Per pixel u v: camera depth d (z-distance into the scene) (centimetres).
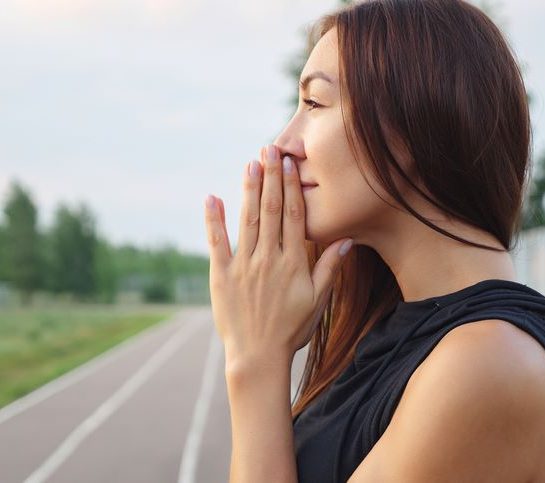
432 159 100
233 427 110
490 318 89
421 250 106
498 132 102
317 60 111
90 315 5856
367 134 102
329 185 107
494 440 82
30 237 7588
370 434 99
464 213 102
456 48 102
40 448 983
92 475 818
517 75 107
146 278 10025
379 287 141
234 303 113
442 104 100
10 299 7519
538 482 83
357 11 108
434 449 84
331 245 114
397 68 102
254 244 115
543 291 1052
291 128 115
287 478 105
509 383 82
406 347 105
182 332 3991
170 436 1038
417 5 106
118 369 2112
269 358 110
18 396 1584
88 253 8369
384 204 106
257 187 116
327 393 123
